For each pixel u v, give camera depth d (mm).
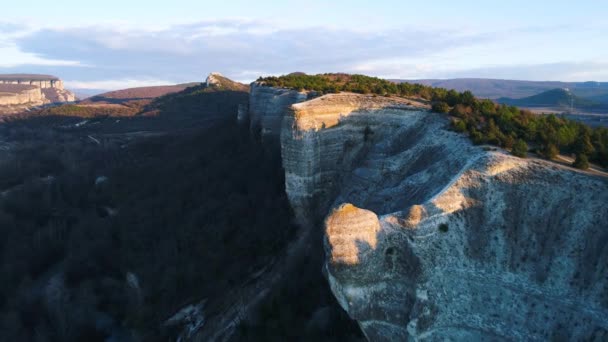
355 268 31828
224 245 59062
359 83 75750
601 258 29188
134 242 69500
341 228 32375
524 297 30500
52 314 57781
